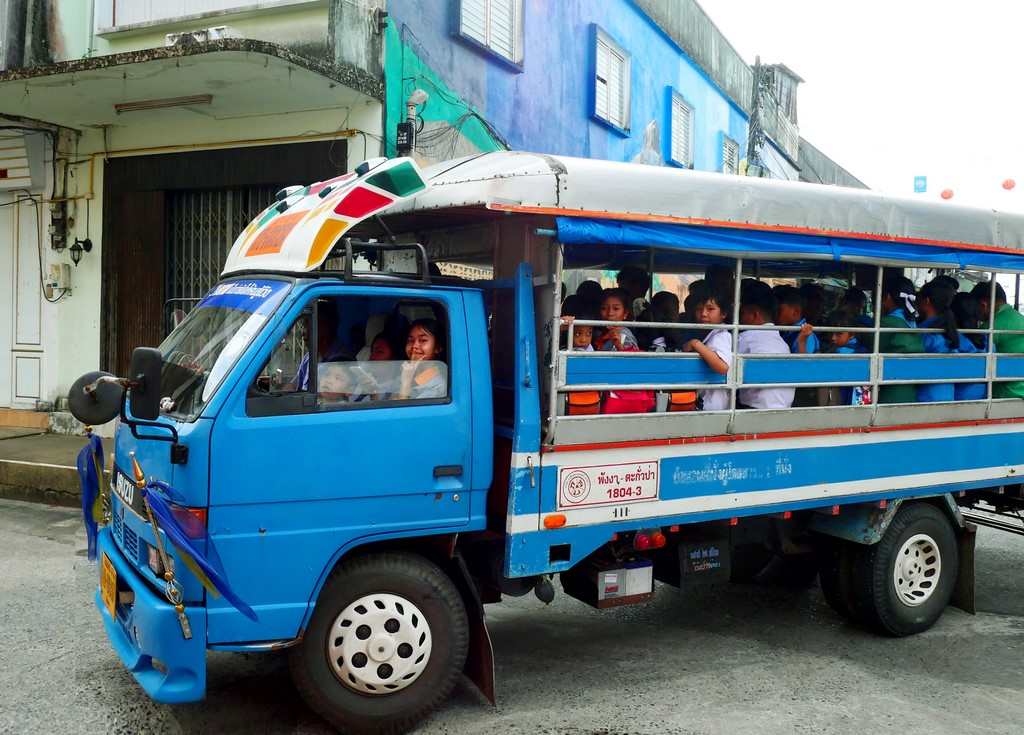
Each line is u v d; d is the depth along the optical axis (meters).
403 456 3.81
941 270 6.07
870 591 5.18
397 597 3.82
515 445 3.96
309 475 3.62
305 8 8.48
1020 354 5.92
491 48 10.45
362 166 4.00
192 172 9.38
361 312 4.02
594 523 4.18
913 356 5.31
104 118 9.35
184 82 8.05
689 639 5.23
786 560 6.22
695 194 4.32
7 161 10.15
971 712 4.21
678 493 4.42
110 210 9.84
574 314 4.84
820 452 4.90
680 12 15.68
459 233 4.96
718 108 17.77
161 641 3.39
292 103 8.69
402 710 3.81
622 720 4.04
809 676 4.65
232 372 3.53
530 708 4.16
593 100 12.81
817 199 4.77
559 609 5.77
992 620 5.70
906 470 5.24
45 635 4.86
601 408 4.27
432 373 3.93
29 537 6.90
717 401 4.65
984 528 8.36
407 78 8.91
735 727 3.99
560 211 3.93
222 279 4.57
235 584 3.50
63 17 9.62
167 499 3.43
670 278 8.77
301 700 4.19
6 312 10.45
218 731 3.85
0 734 3.74
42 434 9.91
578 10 12.43
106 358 9.94
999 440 5.75
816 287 5.66
